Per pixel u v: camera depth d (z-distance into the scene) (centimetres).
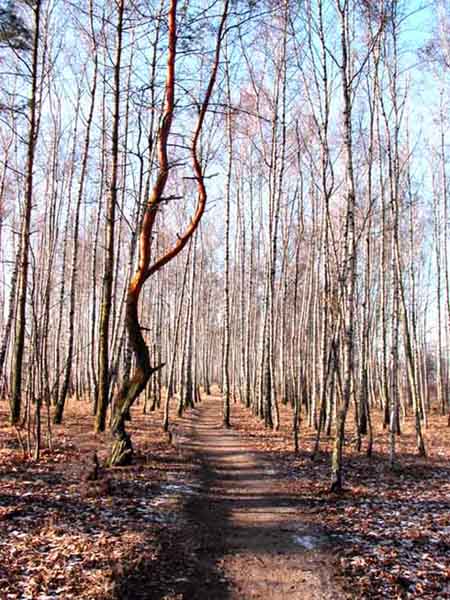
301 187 2114
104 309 1473
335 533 738
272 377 1972
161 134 997
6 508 724
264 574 598
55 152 2003
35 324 1056
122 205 2038
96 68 1827
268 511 851
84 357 3606
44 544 609
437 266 2767
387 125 1338
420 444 1416
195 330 3806
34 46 1435
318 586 565
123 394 1087
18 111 1486
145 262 1010
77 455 1143
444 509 863
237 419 2369
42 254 2108
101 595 489
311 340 2855
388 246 2877
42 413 1844
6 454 1090
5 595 484
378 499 927
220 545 689
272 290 1972
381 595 538
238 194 2838
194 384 3797
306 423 2164
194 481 1012
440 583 564
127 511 756
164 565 596
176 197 995
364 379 1551
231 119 1878
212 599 535
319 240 2372
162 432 1647
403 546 680
